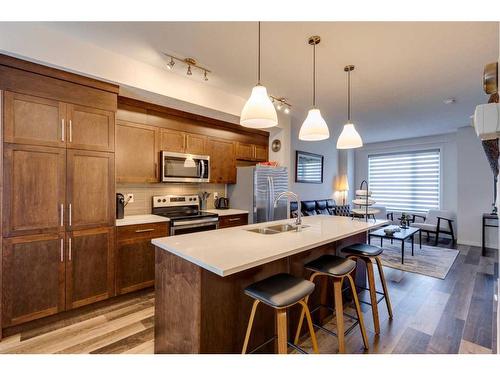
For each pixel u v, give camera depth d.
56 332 2.13
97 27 2.09
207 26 2.05
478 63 2.62
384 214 6.35
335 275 1.74
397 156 6.79
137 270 2.78
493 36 2.13
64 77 2.28
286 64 2.66
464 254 4.56
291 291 1.42
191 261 1.42
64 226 2.31
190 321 1.47
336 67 2.72
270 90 3.35
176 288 1.58
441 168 6.06
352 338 2.05
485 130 0.79
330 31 2.08
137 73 2.62
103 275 2.54
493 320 2.32
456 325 2.24
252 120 2.06
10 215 2.05
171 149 3.46
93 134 2.46
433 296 2.84
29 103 2.12
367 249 2.26
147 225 2.88
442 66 2.68
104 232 2.55
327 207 6.31
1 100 2.00
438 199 6.11
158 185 3.67
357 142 2.60
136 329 2.18
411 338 2.05
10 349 1.90
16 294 2.08
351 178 7.48
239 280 1.63
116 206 2.82
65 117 2.30
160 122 3.36
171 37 2.21
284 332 1.37
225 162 4.14
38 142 2.17
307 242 1.77
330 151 7.07
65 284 2.31
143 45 2.34
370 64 2.65
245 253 1.49
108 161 2.57
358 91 3.39
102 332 2.13
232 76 2.96
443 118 4.67
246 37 2.19
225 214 3.69
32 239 2.15
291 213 5.38
